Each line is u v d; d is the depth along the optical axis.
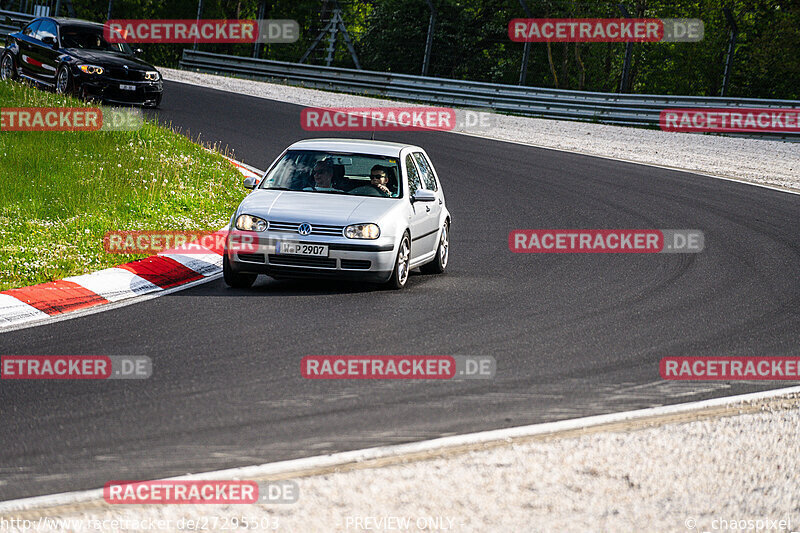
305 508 13.68
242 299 27.81
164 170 44.84
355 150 32.62
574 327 26.05
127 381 19.53
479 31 130.00
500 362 22.20
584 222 45.34
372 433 16.98
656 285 32.69
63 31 64.62
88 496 13.91
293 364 21.25
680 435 17.53
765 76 127.62
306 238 28.75
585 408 19.00
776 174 62.66
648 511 14.08
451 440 16.64
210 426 17.06
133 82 63.12
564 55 134.88
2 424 16.81
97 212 37.12
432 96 95.56
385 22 129.00
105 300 26.81
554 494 14.50
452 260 36.56
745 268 36.41
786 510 14.37
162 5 176.50
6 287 27.11
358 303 27.83
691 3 133.75
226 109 75.69
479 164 61.12
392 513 13.59
